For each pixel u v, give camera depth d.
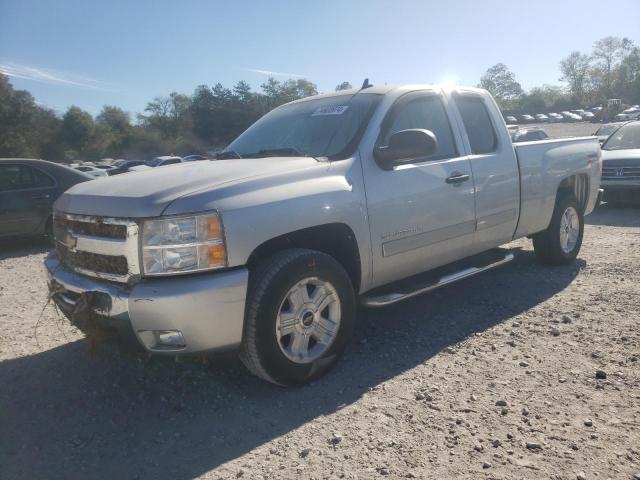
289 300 3.42
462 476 2.56
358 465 2.68
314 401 3.35
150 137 86.00
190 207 3.08
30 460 2.85
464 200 4.58
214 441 2.96
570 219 6.23
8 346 4.39
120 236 3.16
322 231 3.66
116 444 2.97
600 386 3.37
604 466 2.60
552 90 103.75
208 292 3.04
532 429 2.93
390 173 4.04
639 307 4.71
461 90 5.00
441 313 4.84
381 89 4.46
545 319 4.56
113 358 4.05
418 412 3.15
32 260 8.20
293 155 4.09
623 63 98.56
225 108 78.62
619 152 10.58
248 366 3.42
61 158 78.94
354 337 4.37
